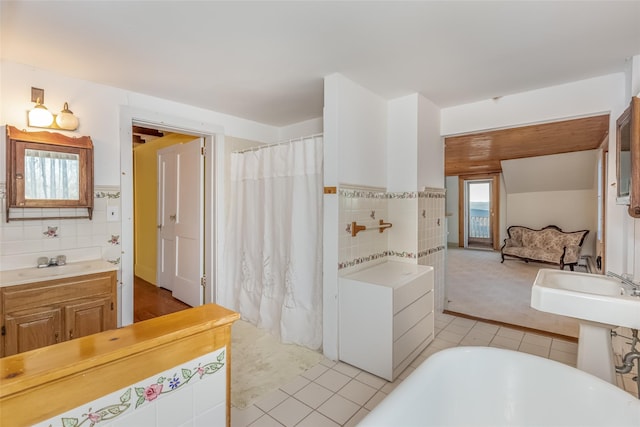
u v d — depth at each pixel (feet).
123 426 2.78
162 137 13.94
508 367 4.73
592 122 10.73
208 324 3.30
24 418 2.29
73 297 6.47
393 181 9.32
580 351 5.43
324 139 7.70
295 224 8.50
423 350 8.04
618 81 7.39
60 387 2.44
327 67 7.14
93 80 7.75
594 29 5.56
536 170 19.30
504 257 21.44
